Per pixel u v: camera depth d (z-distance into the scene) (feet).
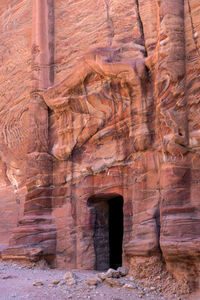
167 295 21.44
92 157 30.35
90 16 33.17
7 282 24.00
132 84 27.30
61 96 32.19
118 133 28.76
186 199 22.41
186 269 21.56
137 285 22.62
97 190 29.48
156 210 24.57
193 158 22.86
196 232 21.44
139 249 24.02
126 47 29.48
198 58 23.38
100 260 29.81
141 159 26.40
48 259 31.07
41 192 32.65
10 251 31.73
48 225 31.73
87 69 30.19
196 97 23.18
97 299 20.02
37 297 20.24
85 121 30.83
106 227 31.04
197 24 23.80
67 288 21.81
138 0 29.76
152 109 26.45
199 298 20.45
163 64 24.30
